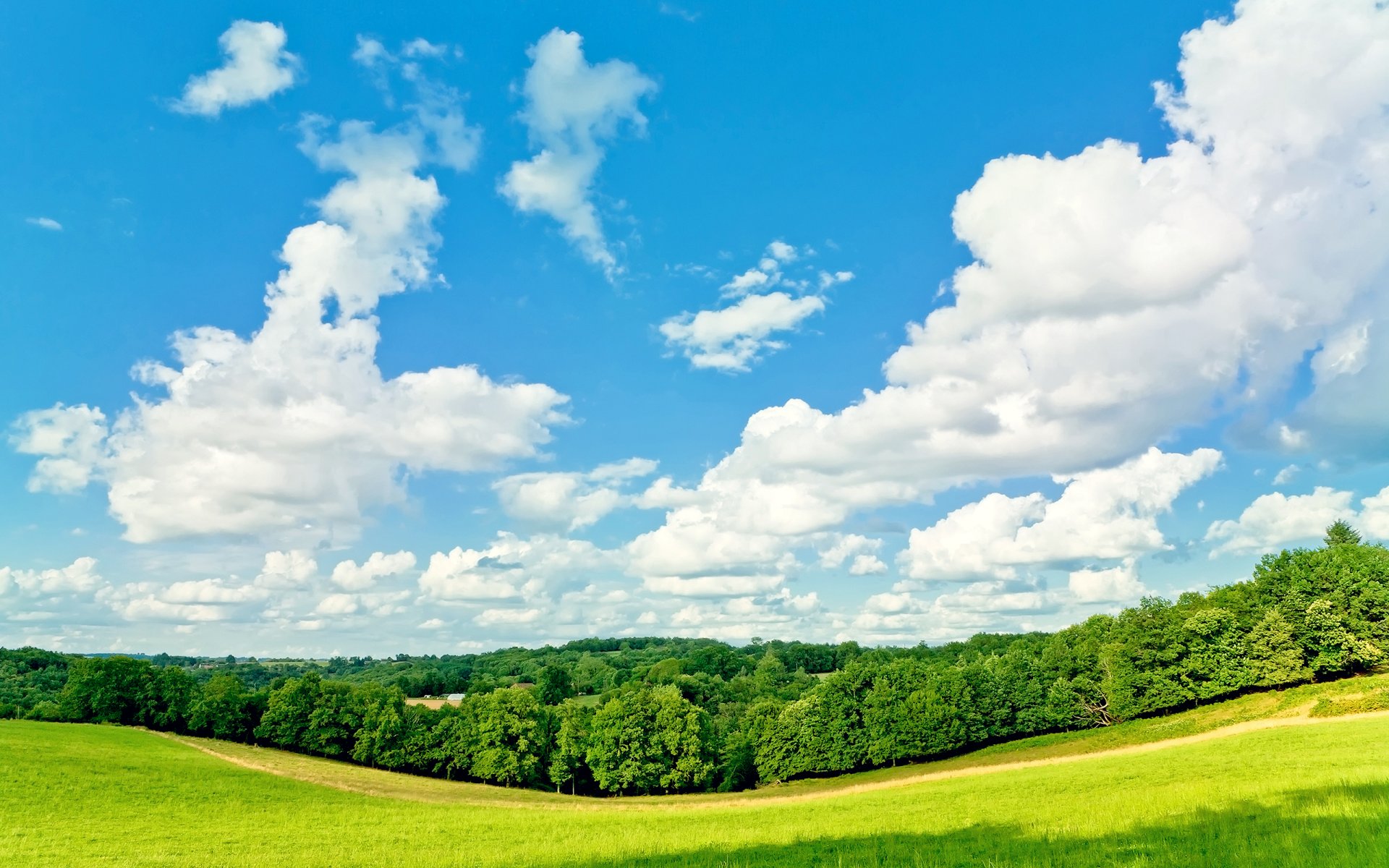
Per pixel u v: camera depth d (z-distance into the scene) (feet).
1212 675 293.64
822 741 302.86
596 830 142.61
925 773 270.26
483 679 595.88
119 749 269.44
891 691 304.91
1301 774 109.40
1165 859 58.85
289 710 345.72
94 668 363.76
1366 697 238.27
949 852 80.12
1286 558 339.16
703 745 313.32
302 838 141.90
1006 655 367.86
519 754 306.55
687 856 99.66
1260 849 56.34
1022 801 132.16
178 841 138.82
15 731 281.95
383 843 134.10
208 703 354.95
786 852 95.61
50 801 175.63
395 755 322.14
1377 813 63.05
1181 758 174.81
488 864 105.81
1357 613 293.23
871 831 110.22
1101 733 289.53
